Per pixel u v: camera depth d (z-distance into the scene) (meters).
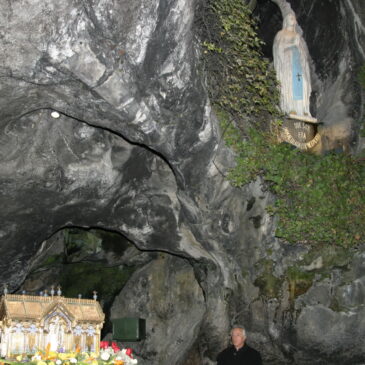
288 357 9.66
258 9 11.67
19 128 8.55
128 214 10.45
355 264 9.55
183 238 10.52
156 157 10.10
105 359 5.85
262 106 9.45
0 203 9.09
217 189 9.59
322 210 9.35
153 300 12.52
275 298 9.77
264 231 9.90
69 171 9.33
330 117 11.13
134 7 7.15
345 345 9.47
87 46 7.10
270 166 9.26
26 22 6.63
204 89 8.65
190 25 7.86
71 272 12.83
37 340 5.90
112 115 8.15
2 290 10.28
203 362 10.32
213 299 10.50
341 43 11.27
